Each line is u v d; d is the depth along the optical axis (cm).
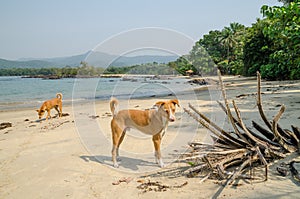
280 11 789
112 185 334
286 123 543
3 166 431
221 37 5325
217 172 325
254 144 366
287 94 1080
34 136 652
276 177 307
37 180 363
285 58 1180
